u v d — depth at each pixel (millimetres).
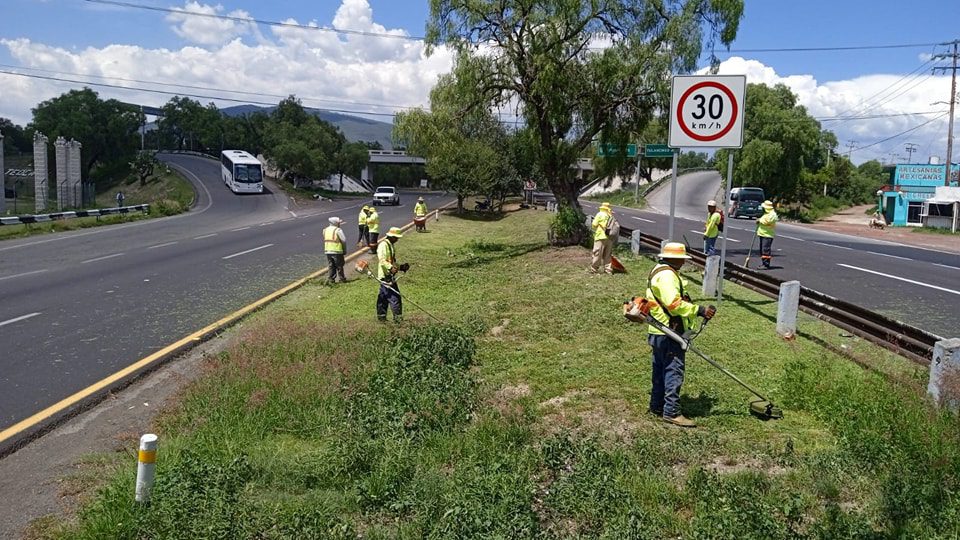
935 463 4793
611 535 4027
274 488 4902
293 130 87188
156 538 4129
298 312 11641
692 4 17031
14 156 103125
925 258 19031
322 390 6945
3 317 11141
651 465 5094
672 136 9586
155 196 64438
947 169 43469
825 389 6355
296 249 21859
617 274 14281
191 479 4656
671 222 10641
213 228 30797
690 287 12188
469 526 4098
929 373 6621
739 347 8227
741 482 4711
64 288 13992
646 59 17016
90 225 31859
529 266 16641
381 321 10648
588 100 17875
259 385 7082
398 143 19438
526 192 56312
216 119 112562
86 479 5195
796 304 8633
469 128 20156
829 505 4395
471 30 17891
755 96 56250
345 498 4730
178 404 6723
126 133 93625
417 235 28250
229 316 11375
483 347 8984
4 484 5188
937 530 4102
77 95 91875
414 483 4828
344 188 104938
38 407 6895
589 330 9469
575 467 4918
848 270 15742
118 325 10656
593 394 6840
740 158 53125
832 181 70938
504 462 4992
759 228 16328
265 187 67750
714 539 4012
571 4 16531
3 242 23859
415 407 6234
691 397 6645
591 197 84000
